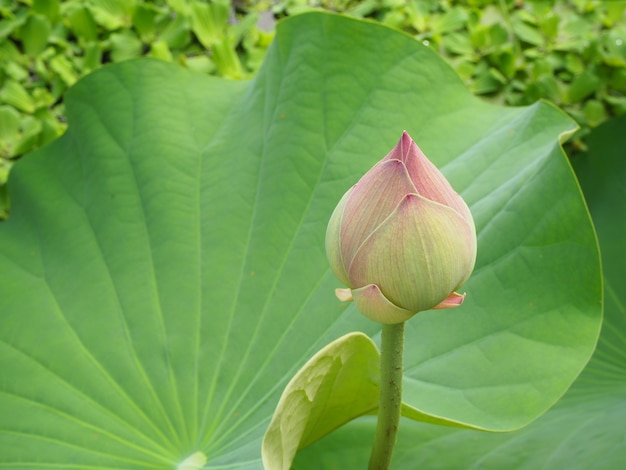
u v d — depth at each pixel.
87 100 0.97
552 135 0.86
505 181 0.85
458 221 0.56
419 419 0.75
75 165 0.96
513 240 0.82
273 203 0.89
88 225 0.91
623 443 0.78
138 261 0.88
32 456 0.78
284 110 0.92
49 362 0.84
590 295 0.78
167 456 0.78
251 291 0.86
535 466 0.80
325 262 0.86
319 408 0.72
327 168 0.90
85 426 0.80
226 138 0.94
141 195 0.91
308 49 0.93
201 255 0.88
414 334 0.82
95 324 0.86
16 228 0.95
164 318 0.85
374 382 0.72
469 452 0.83
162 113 0.95
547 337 0.78
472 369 0.79
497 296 0.81
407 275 0.56
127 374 0.83
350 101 0.92
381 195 0.56
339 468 0.83
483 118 0.91
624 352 0.93
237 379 0.82
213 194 0.91
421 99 0.92
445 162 0.89
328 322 0.83
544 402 0.76
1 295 0.88
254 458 0.75
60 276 0.89
